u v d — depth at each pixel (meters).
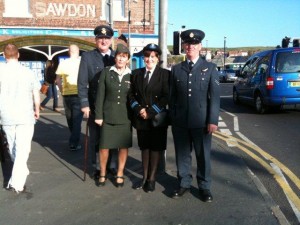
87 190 4.78
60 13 17.75
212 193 4.69
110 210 4.19
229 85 30.78
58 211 4.16
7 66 4.55
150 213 4.11
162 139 4.66
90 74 5.08
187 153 4.55
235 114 11.70
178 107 4.40
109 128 4.73
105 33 5.03
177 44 6.90
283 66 10.98
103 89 4.72
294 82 10.90
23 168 4.63
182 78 4.33
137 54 18.41
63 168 5.72
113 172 5.36
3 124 4.57
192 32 4.23
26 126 4.60
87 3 17.98
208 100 4.29
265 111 11.64
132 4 19.06
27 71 4.64
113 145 4.74
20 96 4.54
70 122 6.90
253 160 6.29
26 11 17.53
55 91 12.30
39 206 4.28
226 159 6.29
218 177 5.32
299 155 6.59
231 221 3.92
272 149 7.04
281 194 4.73
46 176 5.32
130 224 3.86
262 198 4.52
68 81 6.65
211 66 4.27
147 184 4.75
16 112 4.51
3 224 3.84
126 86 4.66
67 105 6.80
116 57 4.63
